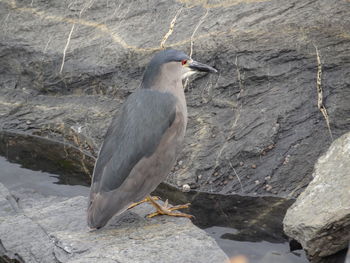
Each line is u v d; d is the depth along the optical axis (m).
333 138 12.20
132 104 10.45
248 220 11.30
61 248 9.59
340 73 12.70
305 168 12.04
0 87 15.40
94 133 13.90
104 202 9.77
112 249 9.41
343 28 13.23
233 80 13.24
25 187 12.66
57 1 15.71
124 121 10.26
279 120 12.58
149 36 14.48
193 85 13.55
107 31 14.93
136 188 10.03
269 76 13.01
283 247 10.49
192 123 13.16
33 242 10.04
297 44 13.13
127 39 14.58
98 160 10.16
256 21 13.81
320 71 12.78
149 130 10.13
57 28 15.35
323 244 9.84
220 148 12.64
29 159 13.67
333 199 10.07
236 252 10.43
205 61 13.56
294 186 11.91
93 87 14.60
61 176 13.07
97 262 9.05
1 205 11.42
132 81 14.20
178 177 12.49
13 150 14.00
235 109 13.01
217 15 14.21
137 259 9.12
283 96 12.80
